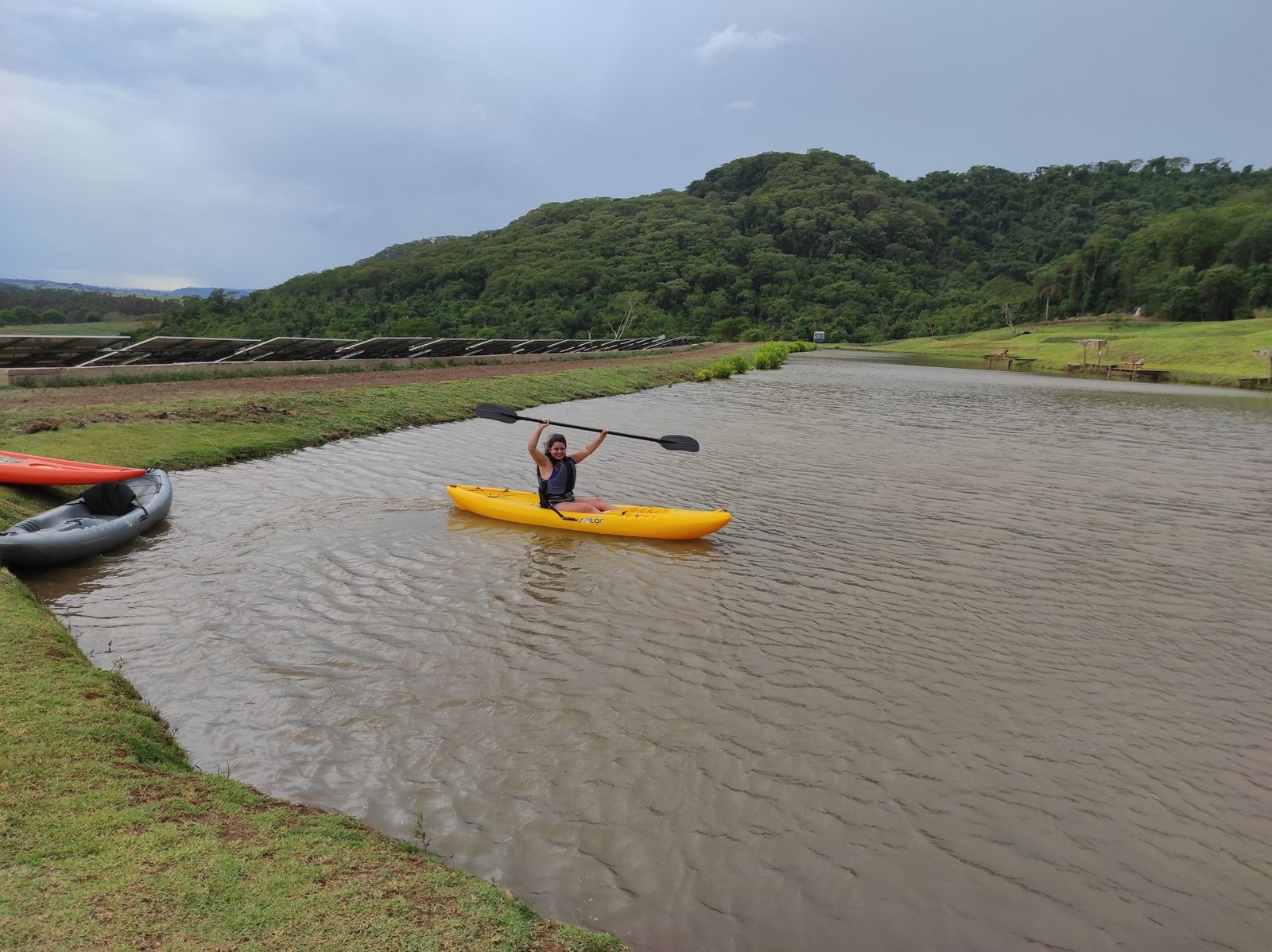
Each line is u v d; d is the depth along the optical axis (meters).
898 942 3.70
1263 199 114.25
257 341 24.50
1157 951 3.72
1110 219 162.00
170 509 10.10
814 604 7.89
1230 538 10.80
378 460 13.77
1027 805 4.79
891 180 192.38
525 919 3.37
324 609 7.22
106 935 2.83
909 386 36.06
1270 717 5.97
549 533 9.98
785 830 4.45
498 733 5.27
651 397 27.00
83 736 4.45
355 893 3.32
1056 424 22.89
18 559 7.58
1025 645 7.09
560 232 152.62
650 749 5.17
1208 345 54.84
